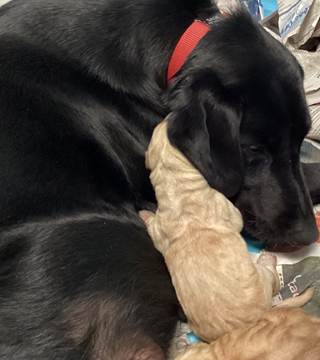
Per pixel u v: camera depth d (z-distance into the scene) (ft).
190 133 1.21
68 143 1.26
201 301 1.17
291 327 1.07
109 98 1.31
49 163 1.24
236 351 1.06
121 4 1.33
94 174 1.28
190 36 1.28
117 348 1.20
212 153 1.21
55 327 1.16
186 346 1.22
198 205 1.24
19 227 1.20
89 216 1.25
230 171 1.21
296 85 1.26
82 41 1.31
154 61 1.30
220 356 1.07
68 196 1.24
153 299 1.25
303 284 1.30
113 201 1.31
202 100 1.22
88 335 1.18
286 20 1.82
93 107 1.30
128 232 1.28
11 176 1.20
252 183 1.31
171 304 1.27
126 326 1.21
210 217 1.23
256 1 1.91
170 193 1.26
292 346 1.04
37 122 1.24
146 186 1.38
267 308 1.17
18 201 1.20
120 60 1.31
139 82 1.30
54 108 1.26
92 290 1.20
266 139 1.26
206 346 1.10
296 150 1.29
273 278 1.25
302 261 1.34
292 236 1.31
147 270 1.26
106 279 1.21
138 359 1.22
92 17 1.32
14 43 1.29
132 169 1.35
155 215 1.30
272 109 1.24
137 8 1.32
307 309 1.26
